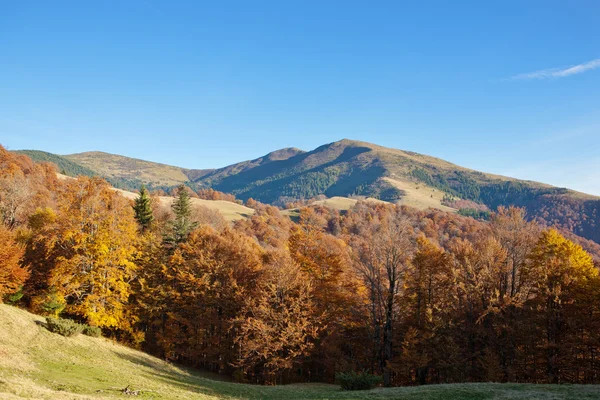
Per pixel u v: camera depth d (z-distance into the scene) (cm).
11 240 3616
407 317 4250
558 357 3416
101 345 3416
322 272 4503
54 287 3891
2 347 2414
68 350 2906
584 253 3738
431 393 2636
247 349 4056
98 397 1762
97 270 4138
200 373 4278
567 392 2455
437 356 3816
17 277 3459
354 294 4528
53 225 4197
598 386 2638
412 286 4272
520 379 3694
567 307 3466
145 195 7000
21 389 1583
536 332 3538
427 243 4625
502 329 3731
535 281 3822
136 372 2853
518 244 4109
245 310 4338
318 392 3080
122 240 4300
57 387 1897
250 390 3050
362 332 4478
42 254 4428
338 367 4059
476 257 4097
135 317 4556
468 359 3850
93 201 4181
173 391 2355
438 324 3816
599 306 3347
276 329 4069
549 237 3856
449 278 4131
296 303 4106
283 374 4359
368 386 3200
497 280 4009
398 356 4109
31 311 4038
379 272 4244
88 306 4000
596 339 3303
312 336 4078
